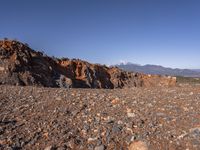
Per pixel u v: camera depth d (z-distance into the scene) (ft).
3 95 41.19
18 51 94.02
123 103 37.83
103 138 26.30
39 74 93.40
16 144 24.68
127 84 137.90
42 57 105.60
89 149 24.53
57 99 39.14
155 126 28.76
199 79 250.57
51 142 25.31
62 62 118.52
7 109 33.88
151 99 40.47
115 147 24.81
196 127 27.66
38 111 33.19
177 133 26.94
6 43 93.61
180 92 46.85
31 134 26.63
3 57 87.71
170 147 24.39
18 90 46.24
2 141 24.93
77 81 112.98
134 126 28.84
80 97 41.45
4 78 80.53
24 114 32.04
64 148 24.30
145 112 33.35
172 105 36.27
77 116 31.89
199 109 33.76
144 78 148.25
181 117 31.09
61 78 101.45
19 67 87.35
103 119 30.96
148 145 24.80
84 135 26.99
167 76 150.30
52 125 28.84
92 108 35.06
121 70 146.72
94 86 119.14
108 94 45.68
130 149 24.63
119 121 30.07
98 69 132.87
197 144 24.66
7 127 27.91
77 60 127.75
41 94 42.83
